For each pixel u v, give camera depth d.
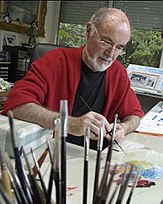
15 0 3.40
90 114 0.94
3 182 0.38
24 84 1.16
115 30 1.18
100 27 1.20
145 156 0.94
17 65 3.11
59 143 0.43
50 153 0.48
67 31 3.98
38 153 0.87
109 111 1.41
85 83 1.33
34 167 0.53
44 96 1.22
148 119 1.54
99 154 0.50
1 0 3.22
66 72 1.29
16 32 3.46
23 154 0.51
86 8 3.87
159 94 2.41
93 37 1.23
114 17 1.18
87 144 0.54
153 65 3.47
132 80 2.52
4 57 3.06
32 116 1.00
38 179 0.52
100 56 1.27
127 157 0.92
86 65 1.33
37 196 0.44
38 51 1.62
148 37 3.57
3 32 3.30
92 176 0.69
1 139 0.76
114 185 0.51
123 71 1.46
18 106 1.04
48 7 3.87
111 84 1.40
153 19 3.59
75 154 0.95
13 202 0.39
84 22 3.89
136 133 1.29
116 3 3.76
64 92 1.29
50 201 0.45
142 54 3.51
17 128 0.85
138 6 3.65
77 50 1.37
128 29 1.20
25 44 3.40
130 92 1.45
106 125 0.83
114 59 1.29
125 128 1.22
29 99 1.07
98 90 1.37
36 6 3.66
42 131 0.94
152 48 3.49
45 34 3.88
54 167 0.43
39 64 1.27
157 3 3.56
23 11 3.51
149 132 1.31
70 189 0.66
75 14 3.92
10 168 0.41
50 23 3.96
